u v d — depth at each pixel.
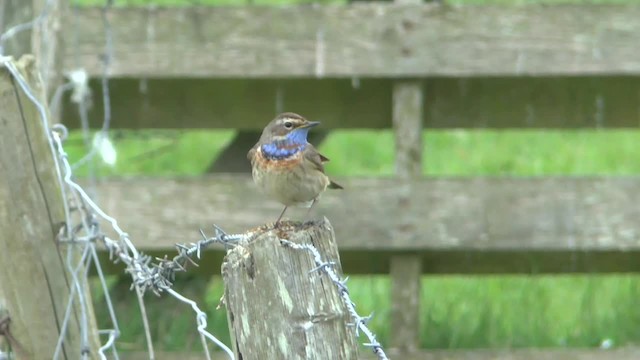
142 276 6.74
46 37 10.30
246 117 12.62
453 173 17.05
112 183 11.61
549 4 11.48
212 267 12.62
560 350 11.94
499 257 12.91
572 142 18.11
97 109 12.46
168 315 12.70
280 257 5.76
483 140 18.19
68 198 7.11
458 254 12.84
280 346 5.73
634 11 11.48
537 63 11.54
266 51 11.59
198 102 12.52
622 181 11.54
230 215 11.64
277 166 8.68
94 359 7.16
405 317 11.95
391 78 11.80
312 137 13.09
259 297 5.75
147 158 16.89
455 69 11.53
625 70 11.52
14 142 6.82
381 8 11.51
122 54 11.59
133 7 11.57
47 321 7.02
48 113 7.10
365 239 11.64
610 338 12.87
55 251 6.95
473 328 12.98
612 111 12.47
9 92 6.78
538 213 11.61
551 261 12.92
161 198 11.63
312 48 11.57
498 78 12.12
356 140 18.28
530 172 17.06
